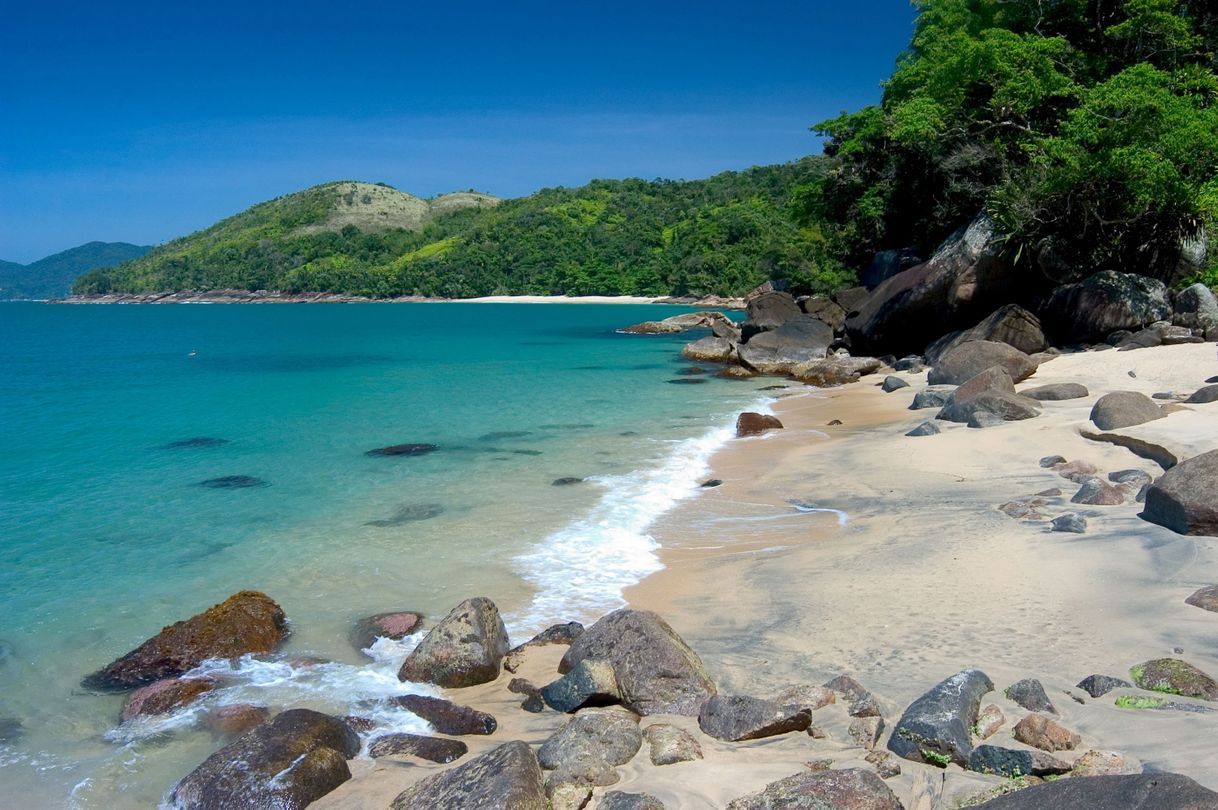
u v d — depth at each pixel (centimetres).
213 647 787
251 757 556
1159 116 2472
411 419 2177
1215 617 657
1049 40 3048
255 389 2875
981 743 499
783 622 798
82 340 5744
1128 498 1036
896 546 993
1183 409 1405
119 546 1123
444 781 504
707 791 487
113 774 594
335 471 1568
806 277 5891
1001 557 892
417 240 18212
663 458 1650
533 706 668
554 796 489
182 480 1501
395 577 1002
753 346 3384
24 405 2469
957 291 2925
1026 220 2727
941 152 3453
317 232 19650
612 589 957
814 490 1340
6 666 771
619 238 14575
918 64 3819
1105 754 462
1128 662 607
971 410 1645
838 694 599
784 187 14325
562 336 5750
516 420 2145
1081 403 1680
